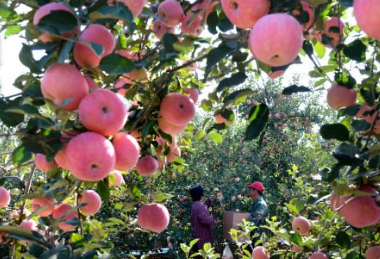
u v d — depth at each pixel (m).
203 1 1.99
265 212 5.59
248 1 1.28
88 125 1.41
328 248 2.69
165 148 2.40
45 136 1.39
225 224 6.71
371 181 1.86
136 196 2.38
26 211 2.59
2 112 1.53
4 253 3.33
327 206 2.95
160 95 1.99
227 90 2.41
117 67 1.42
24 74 1.58
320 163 4.89
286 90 1.67
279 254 2.92
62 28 1.30
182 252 6.82
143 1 1.61
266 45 1.23
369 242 2.63
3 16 1.90
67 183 1.87
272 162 8.17
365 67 2.13
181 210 7.30
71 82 1.38
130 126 2.08
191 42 2.00
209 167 7.89
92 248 1.77
